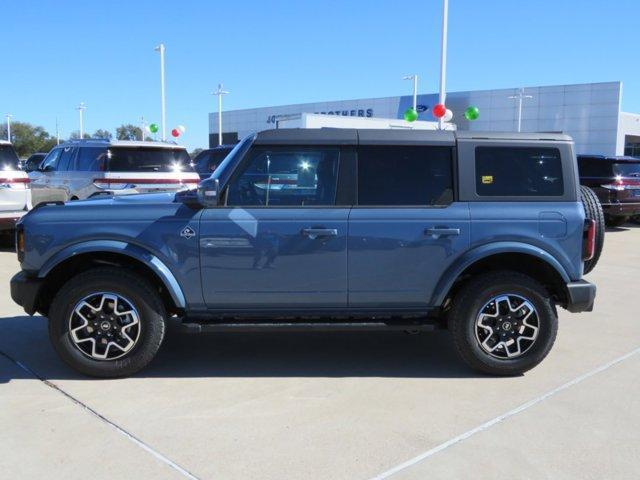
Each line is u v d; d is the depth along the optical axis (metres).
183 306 4.61
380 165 4.66
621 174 14.65
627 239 13.52
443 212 4.60
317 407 4.13
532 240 4.61
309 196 4.63
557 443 3.62
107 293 4.50
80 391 4.36
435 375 4.80
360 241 4.57
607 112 42.34
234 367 4.95
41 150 81.50
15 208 10.20
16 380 4.57
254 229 4.53
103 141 11.41
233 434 3.71
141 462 3.35
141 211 4.55
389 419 3.94
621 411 4.09
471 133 4.71
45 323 6.06
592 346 5.56
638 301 7.43
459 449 3.54
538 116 45.34
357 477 3.22
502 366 4.70
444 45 17.88
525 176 4.68
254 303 4.65
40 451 3.46
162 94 29.48
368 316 4.76
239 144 4.84
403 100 49.84
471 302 4.62
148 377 4.68
